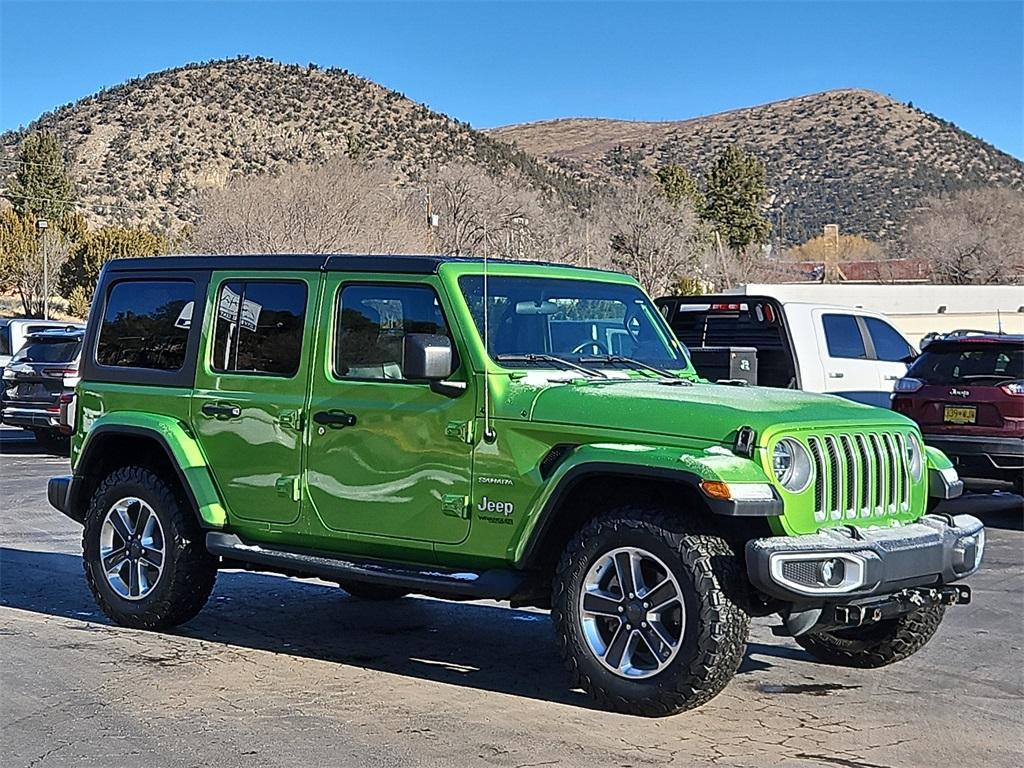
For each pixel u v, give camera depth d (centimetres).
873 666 665
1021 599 866
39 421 1783
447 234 5019
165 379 728
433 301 627
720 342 1294
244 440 686
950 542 586
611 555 562
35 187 8244
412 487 619
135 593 734
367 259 657
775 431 542
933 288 5197
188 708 576
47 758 505
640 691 552
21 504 1323
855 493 572
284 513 670
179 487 725
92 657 671
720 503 521
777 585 523
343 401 646
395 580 621
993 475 1172
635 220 6106
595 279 691
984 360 1176
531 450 584
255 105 12244
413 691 609
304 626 756
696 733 542
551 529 585
